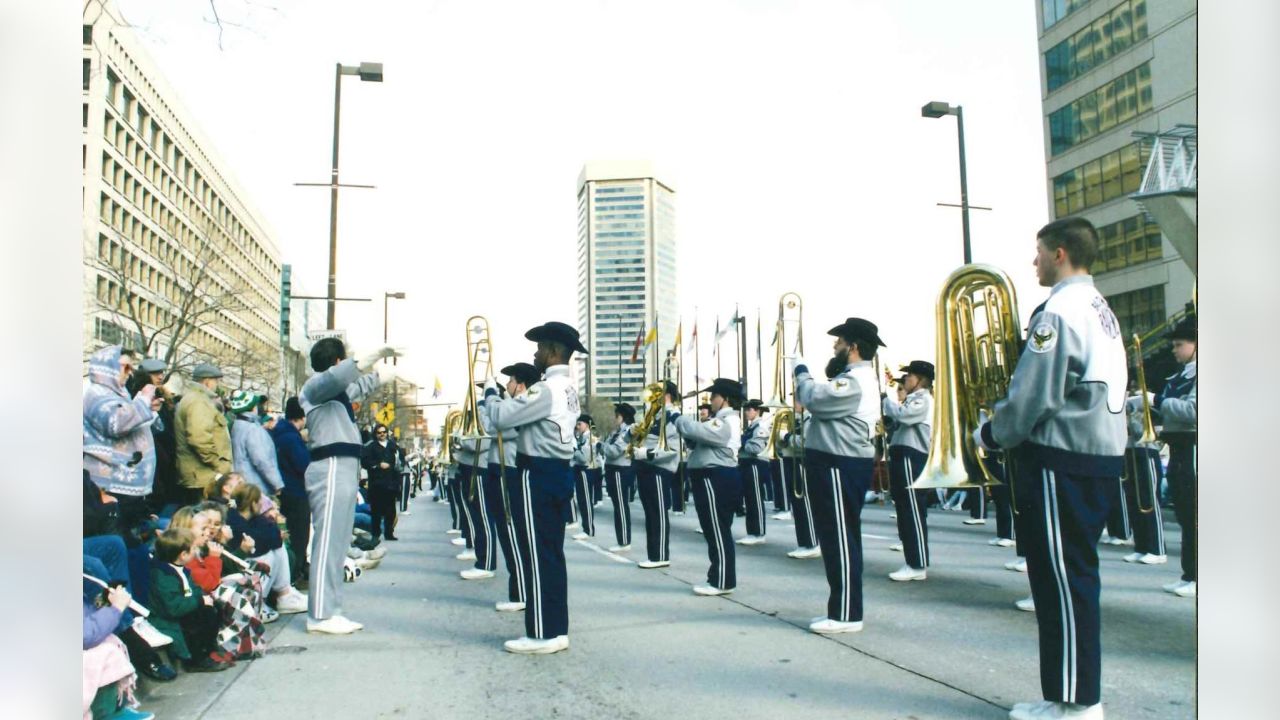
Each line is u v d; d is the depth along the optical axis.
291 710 4.67
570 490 6.01
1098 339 4.02
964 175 18.95
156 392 7.54
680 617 6.91
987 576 8.80
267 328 69.19
